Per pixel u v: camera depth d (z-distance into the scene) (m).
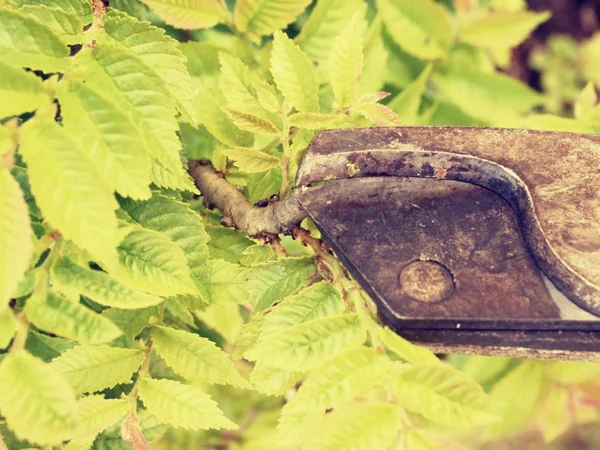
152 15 0.35
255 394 0.44
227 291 0.28
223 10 0.32
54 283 0.24
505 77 0.41
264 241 0.29
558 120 0.33
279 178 0.31
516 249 0.26
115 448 0.30
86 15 0.29
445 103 0.45
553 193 0.26
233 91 0.30
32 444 0.28
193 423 0.27
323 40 0.34
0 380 0.23
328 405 0.24
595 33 0.81
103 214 0.23
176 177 0.27
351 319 0.26
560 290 0.25
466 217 0.26
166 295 0.26
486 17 0.39
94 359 0.27
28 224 0.23
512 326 0.25
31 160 0.24
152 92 0.26
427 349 0.26
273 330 0.27
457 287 0.25
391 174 0.27
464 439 0.64
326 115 0.28
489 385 0.40
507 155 0.27
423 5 0.38
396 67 0.42
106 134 0.24
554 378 0.38
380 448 0.24
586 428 0.76
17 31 0.25
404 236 0.26
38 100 0.25
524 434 0.75
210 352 0.27
